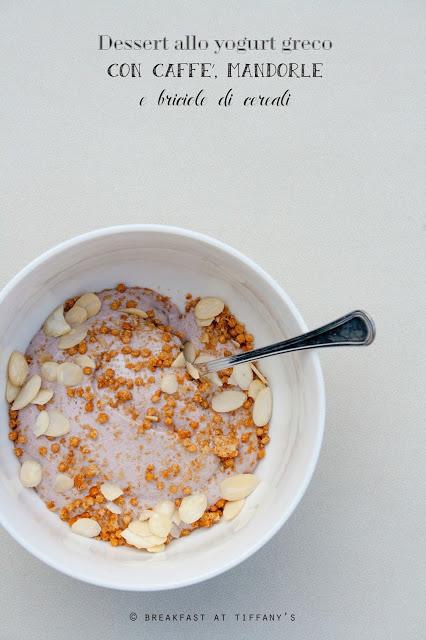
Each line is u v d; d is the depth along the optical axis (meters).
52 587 0.45
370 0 0.47
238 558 0.38
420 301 0.46
